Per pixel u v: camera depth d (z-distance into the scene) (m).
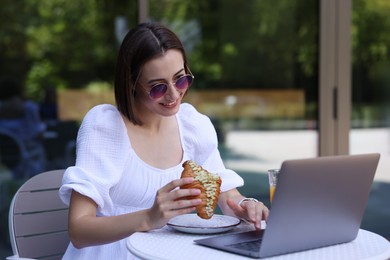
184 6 4.55
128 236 1.73
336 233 1.65
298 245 1.57
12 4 4.57
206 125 2.20
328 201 1.56
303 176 1.46
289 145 4.65
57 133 4.52
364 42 4.56
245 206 1.95
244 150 4.65
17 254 2.01
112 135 1.94
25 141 4.43
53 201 2.15
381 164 4.62
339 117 4.54
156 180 1.99
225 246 1.60
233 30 4.66
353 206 1.64
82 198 1.81
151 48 1.86
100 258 1.90
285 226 1.50
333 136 4.55
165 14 4.50
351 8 4.52
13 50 4.55
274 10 4.66
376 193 4.60
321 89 4.50
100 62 4.67
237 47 4.68
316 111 4.59
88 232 1.74
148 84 1.88
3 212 4.20
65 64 4.62
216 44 4.64
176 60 1.88
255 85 4.69
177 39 1.92
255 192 4.50
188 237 1.75
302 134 4.63
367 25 4.56
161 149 2.05
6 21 4.55
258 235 1.72
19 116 4.45
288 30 4.63
